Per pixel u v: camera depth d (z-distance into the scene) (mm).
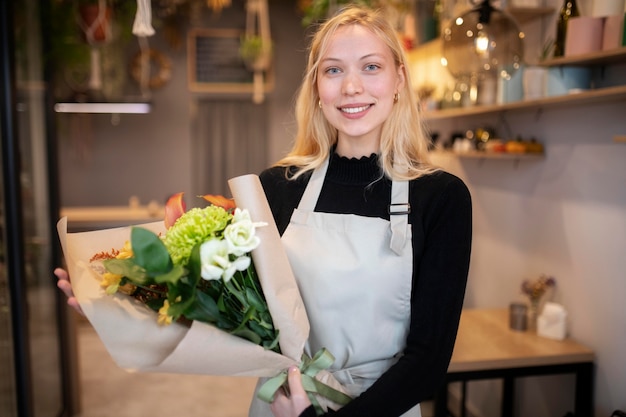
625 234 2010
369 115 1304
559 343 2295
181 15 5930
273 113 6180
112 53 5293
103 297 1018
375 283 1253
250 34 5996
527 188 2631
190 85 6035
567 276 2354
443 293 1211
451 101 3088
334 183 1400
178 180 6180
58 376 3209
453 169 3439
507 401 2686
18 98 2602
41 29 3029
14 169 2439
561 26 2139
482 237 3104
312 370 1217
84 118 5988
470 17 2107
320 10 3377
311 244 1308
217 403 3490
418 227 1271
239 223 1031
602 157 2111
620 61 1985
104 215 5289
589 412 2215
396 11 3787
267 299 1091
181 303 975
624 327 2035
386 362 1295
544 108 2457
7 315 2465
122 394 3613
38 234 2891
